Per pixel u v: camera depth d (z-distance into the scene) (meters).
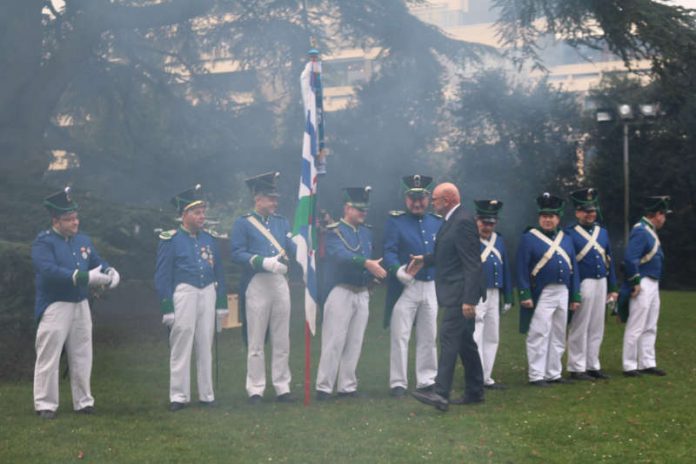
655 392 11.02
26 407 10.02
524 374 12.59
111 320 17.34
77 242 9.79
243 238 10.30
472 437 8.53
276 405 10.15
